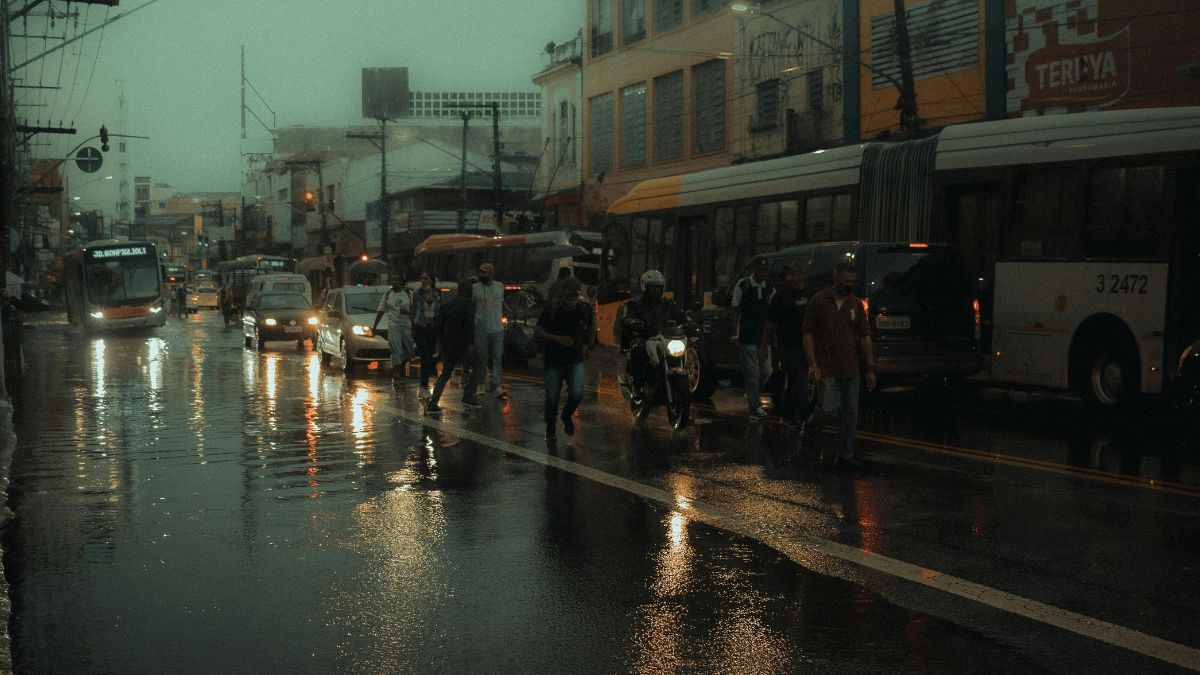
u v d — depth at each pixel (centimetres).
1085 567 665
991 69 2661
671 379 1285
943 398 1675
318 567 683
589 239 3534
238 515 838
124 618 581
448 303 1509
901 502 860
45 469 1053
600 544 734
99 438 1271
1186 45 2202
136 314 4272
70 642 541
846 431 1018
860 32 3145
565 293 1239
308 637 547
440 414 1484
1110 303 1384
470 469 1039
